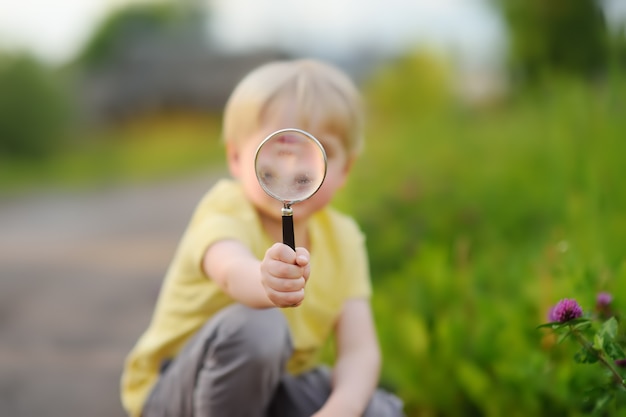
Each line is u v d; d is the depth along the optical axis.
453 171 5.30
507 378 1.94
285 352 1.63
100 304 4.20
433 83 14.08
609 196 2.58
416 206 4.28
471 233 3.69
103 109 38.06
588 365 1.75
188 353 1.68
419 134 7.64
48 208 9.85
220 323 1.61
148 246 6.31
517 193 4.12
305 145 1.31
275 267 1.32
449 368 2.11
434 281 2.57
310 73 1.79
